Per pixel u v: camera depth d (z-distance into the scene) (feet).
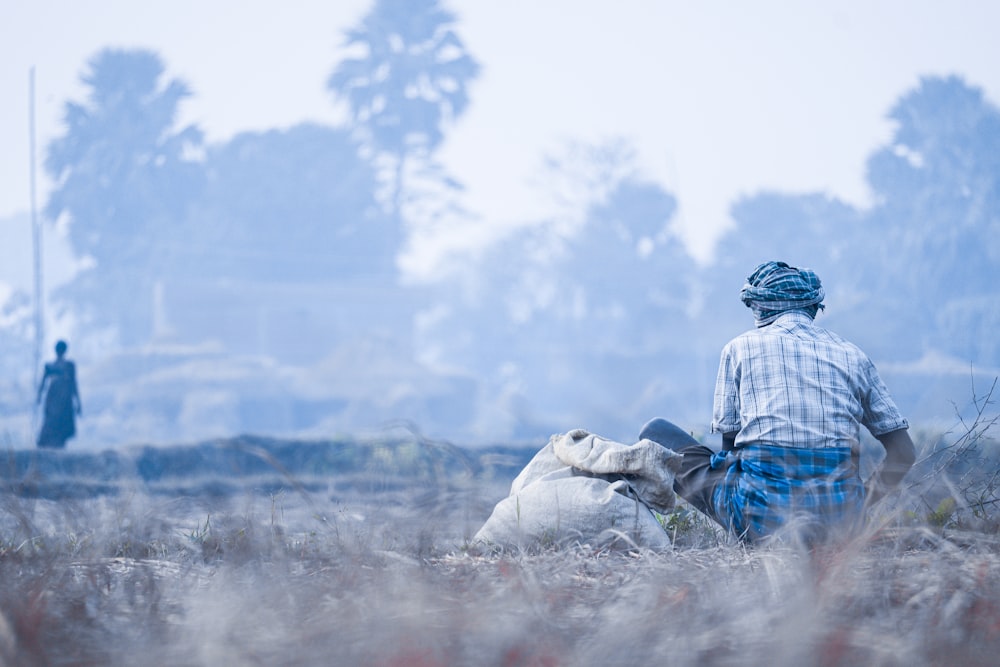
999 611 26.03
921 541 33.99
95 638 25.62
